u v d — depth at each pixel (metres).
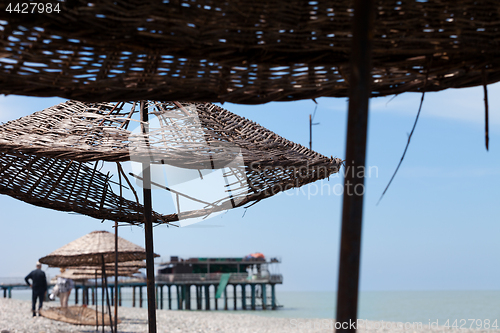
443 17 1.38
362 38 1.10
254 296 37.22
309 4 1.37
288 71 1.59
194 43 1.41
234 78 1.60
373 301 63.66
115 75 1.55
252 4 1.35
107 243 7.56
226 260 38.06
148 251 3.44
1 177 3.29
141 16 1.33
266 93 1.66
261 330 12.24
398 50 1.44
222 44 1.43
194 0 1.33
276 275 37.38
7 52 1.38
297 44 1.45
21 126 3.02
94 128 2.96
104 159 2.59
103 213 3.84
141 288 35.44
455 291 131.38
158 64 1.53
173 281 36.09
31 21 1.27
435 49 1.44
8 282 40.81
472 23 1.39
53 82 1.50
